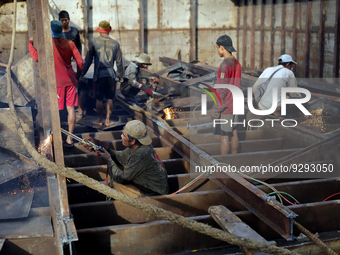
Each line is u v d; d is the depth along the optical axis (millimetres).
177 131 5410
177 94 8070
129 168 3207
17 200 2963
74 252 2537
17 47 10422
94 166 3908
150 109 6309
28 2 5484
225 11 11797
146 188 3359
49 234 2543
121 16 11102
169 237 2807
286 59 5344
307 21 8312
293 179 4188
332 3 7523
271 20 9844
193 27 11516
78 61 4504
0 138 3838
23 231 2562
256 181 3654
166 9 11445
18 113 3998
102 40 5332
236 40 12031
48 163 2637
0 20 10250
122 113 6523
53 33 4234
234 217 2854
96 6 10852
